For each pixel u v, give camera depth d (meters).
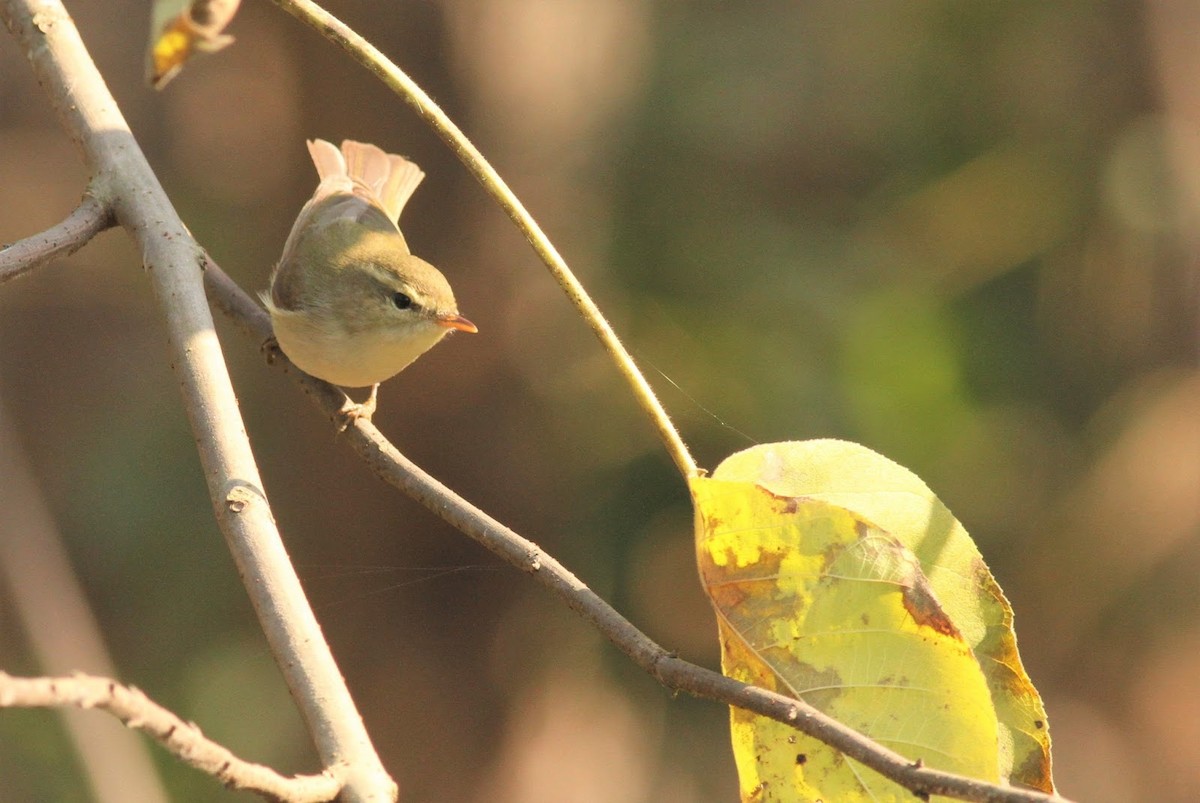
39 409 15.74
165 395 15.47
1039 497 12.29
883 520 3.95
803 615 3.76
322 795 3.15
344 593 12.09
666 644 12.41
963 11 12.55
